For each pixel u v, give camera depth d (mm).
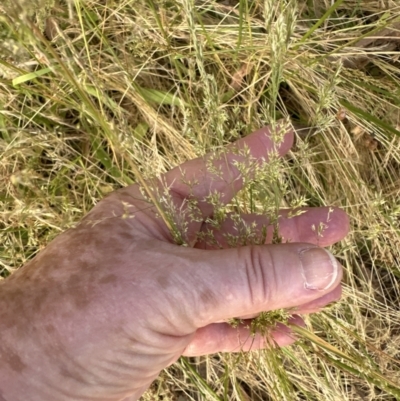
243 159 218
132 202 212
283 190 197
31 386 189
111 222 204
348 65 304
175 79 301
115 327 187
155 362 207
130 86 250
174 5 287
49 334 188
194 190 218
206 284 183
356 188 289
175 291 184
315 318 287
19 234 288
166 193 191
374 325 304
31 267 202
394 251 291
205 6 302
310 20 289
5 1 126
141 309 186
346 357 228
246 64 293
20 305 192
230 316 193
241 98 303
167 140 302
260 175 195
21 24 128
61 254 199
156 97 292
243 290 182
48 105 291
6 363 188
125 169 286
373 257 312
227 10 302
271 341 249
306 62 284
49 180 279
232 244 207
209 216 224
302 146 226
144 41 266
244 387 320
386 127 252
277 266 182
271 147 223
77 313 187
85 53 278
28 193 272
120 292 186
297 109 309
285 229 240
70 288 190
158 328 189
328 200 303
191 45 268
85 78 240
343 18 285
